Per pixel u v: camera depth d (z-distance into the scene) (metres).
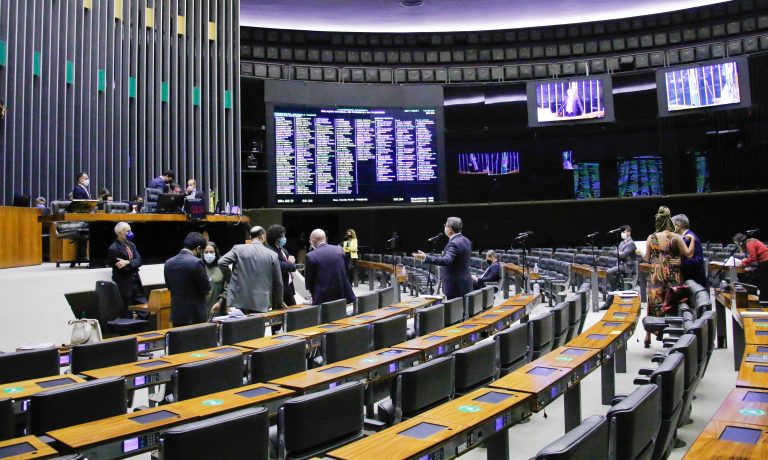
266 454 2.38
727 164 17.34
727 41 17.47
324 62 19.11
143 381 3.52
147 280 8.17
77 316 7.29
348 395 2.73
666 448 2.86
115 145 13.74
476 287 10.69
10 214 8.43
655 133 18.34
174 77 15.05
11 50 11.60
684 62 17.69
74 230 8.48
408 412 2.98
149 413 2.71
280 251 7.38
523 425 4.43
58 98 12.53
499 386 3.01
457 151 19.03
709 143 17.59
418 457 2.20
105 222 8.16
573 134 18.72
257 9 18.17
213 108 15.88
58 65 12.55
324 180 16.30
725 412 2.50
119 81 13.82
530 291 10.76
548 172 18.94
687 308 6.20
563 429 4.34
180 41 15.34
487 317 5.22
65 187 12.56
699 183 17.66
